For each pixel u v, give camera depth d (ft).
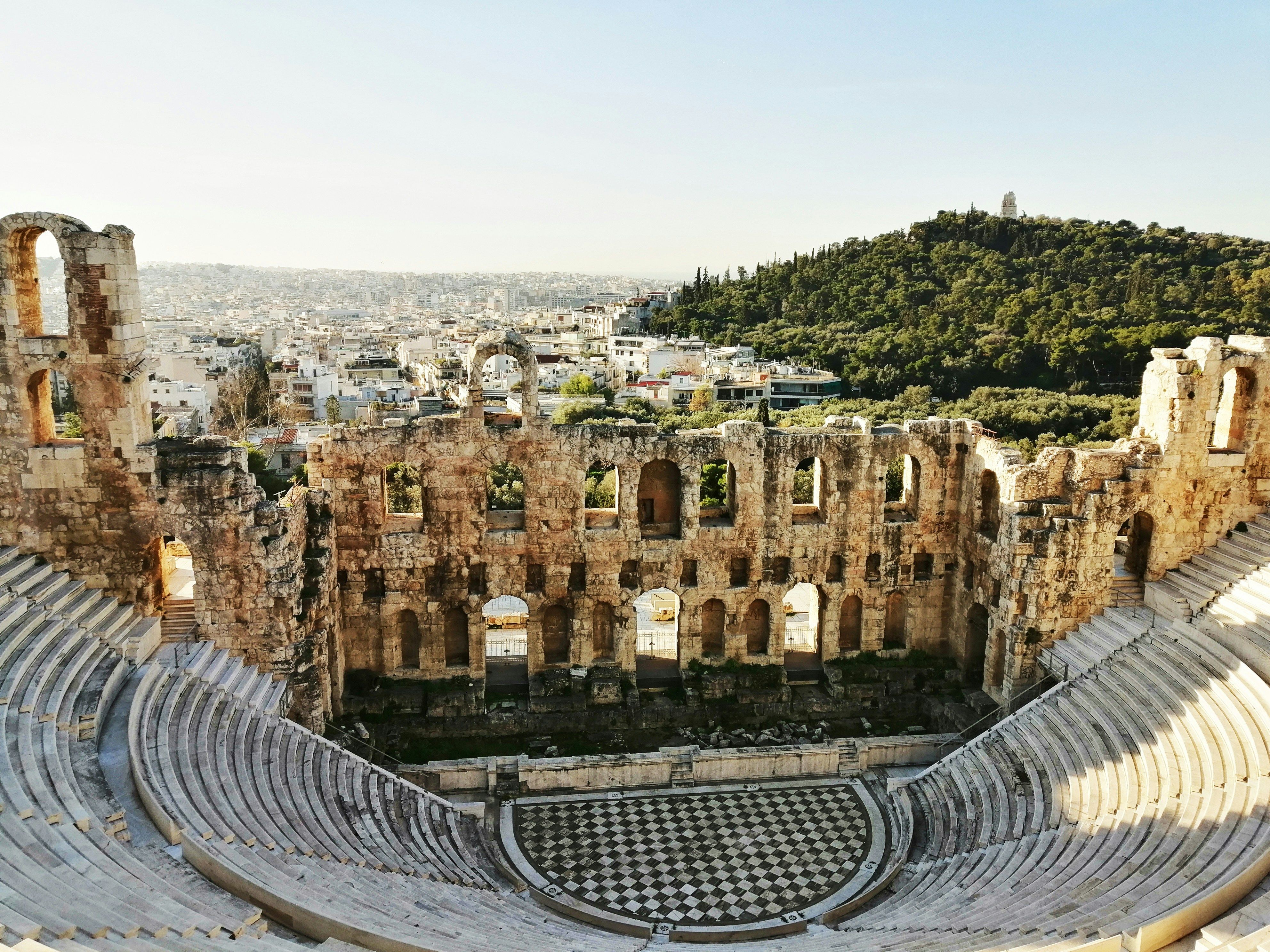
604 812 130.41
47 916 62.34
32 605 111.96
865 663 163.22
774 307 649.20
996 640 148.87
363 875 93.66
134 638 119.85
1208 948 69.97
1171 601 137.18
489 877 112.37
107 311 118.62
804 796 134.41
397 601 150.30
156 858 80.48
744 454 152.66
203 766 100.12
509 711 149.18
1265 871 82.89
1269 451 143.64
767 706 153.07
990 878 102.53
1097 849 99.55
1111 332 396.98
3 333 118.32
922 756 141.90
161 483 123.03
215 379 503.61
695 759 137.49
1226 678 113.29
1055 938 79.20
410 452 145.69
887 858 119.75
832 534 158.30
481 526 149.48
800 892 112.47
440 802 125.49
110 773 92.38
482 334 146.82
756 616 164.55
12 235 116.98
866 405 376.68
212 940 65.77
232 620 127.13
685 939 103.14
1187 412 139.54
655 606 217.97
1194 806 97.45
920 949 82.28
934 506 160.86
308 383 503.61
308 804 106.32
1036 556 140.05
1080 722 121.80
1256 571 132.77
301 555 135.13
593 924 106.11
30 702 94.27
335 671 144.46
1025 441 298.97
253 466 222.07
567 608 155.33
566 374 546.26
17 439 121.19
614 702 151.64
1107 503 139.44
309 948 69.41
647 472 159.02
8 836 74.02
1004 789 120.78
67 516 123.44
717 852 121.29
